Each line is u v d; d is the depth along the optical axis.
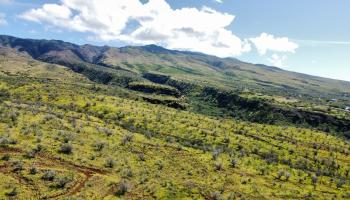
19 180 68.12
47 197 64.81
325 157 162.88
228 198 83.50
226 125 199.62
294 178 119.81
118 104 198.88
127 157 95.69
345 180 132.75
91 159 86.88
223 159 122.25
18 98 191.62
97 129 120.25
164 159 103.56
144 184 79.12
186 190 81.44
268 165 129.50
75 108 181.00
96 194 69.62
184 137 156.38
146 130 156.38
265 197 92.31
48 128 104.75
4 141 82.88
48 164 77.69
